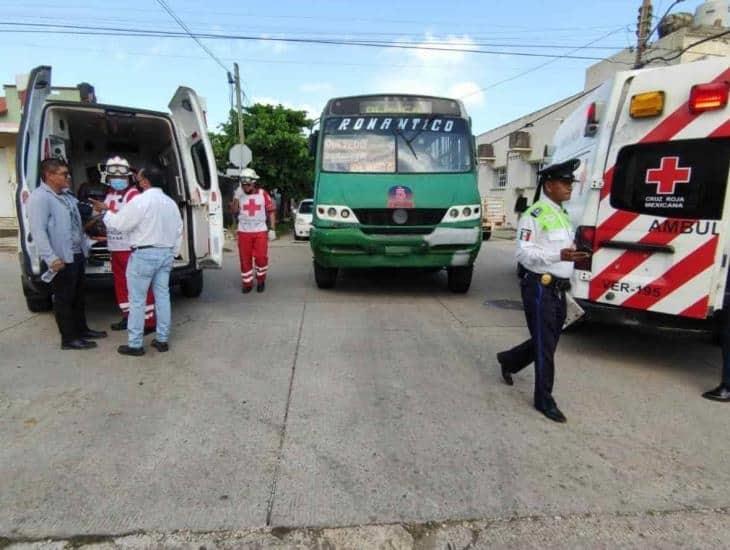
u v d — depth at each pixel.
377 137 7.43
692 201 4.33
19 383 4.26
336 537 2.51
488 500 2.79
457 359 4.98
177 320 6.25
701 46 14.03
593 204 4.80
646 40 14.80
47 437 3.38
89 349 5.12
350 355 5.04
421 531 2.56
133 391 4.12
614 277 4.75
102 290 7.96
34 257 5.37
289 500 2.76
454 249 7.11
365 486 2.89
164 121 6.27
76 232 5.14
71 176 7.61
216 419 3.66
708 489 2.93
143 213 4.69
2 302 7.10
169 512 2.65
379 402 3.98
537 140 23.28
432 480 2.96
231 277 9.42
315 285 8.64
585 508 2.75
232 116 23.94
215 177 6.63
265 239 7.96
